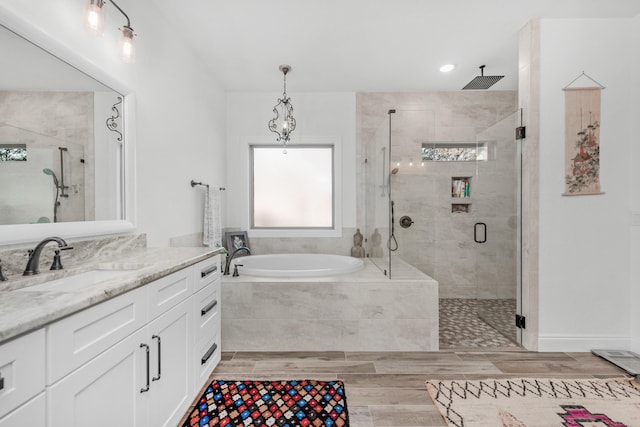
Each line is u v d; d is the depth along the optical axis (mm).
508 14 2127
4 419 604
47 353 704
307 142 3547
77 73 1354
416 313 2299
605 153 2207
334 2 1975
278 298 2305
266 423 1465
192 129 2578
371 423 1460
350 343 2297
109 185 1555
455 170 3662
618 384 1781
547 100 2205
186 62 2459
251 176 3646
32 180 1152
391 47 2549
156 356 1188
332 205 3641
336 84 3322
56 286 1167
